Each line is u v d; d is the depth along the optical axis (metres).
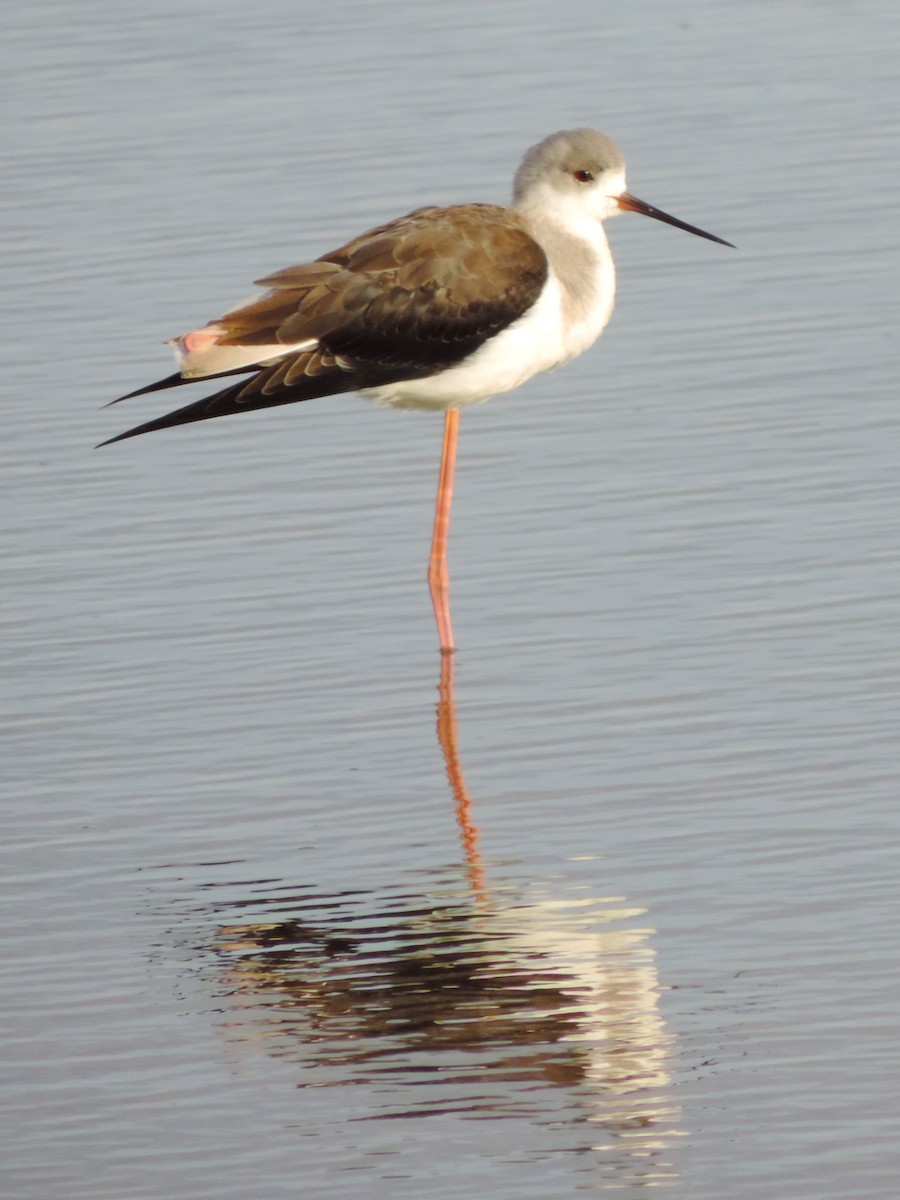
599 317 13.65
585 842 10.33
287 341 12.75
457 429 14.09
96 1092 8.40
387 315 12.83
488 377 13.18
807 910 9.52
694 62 24.33
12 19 28.27
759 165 21.09
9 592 13.91
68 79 25.45
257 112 23.81
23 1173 7.87
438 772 11.24
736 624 12.73
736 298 18.19
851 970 8.98
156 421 12.59
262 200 21.09
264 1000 9.04
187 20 27.66
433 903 9.79
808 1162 7.68
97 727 12.03
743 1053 8.41
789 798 10.62
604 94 23.42
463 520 14.65
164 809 11.00
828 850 10.05
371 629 13.16
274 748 11.66
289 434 16.50
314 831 10.65
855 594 12.97
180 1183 7.77
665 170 21.17
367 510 14.95
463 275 12.88
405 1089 8.30
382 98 23.91
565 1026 8.67
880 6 25.98
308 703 12.22
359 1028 8.76
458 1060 8.51
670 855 10.12
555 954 9.27
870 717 11.45
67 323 18.61
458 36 26.09
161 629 13.28
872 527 13.87
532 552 14.05
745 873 9.89
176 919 9.80
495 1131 8.02
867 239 19.09
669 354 17.22
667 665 12.30
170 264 19.69
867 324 17.33
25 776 11.46
